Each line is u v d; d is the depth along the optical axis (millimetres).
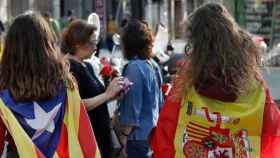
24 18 4812
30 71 4711
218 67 4531
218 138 4559
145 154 6426
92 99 5668
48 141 4711
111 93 5668
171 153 4613
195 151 4578
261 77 4629
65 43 6098
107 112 6176
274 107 4613
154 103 6512
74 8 37438
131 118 6379
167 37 14453
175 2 39312
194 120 4578
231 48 4547
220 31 4562
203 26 4590
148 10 26641
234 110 4551
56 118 4742
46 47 4766
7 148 4730
